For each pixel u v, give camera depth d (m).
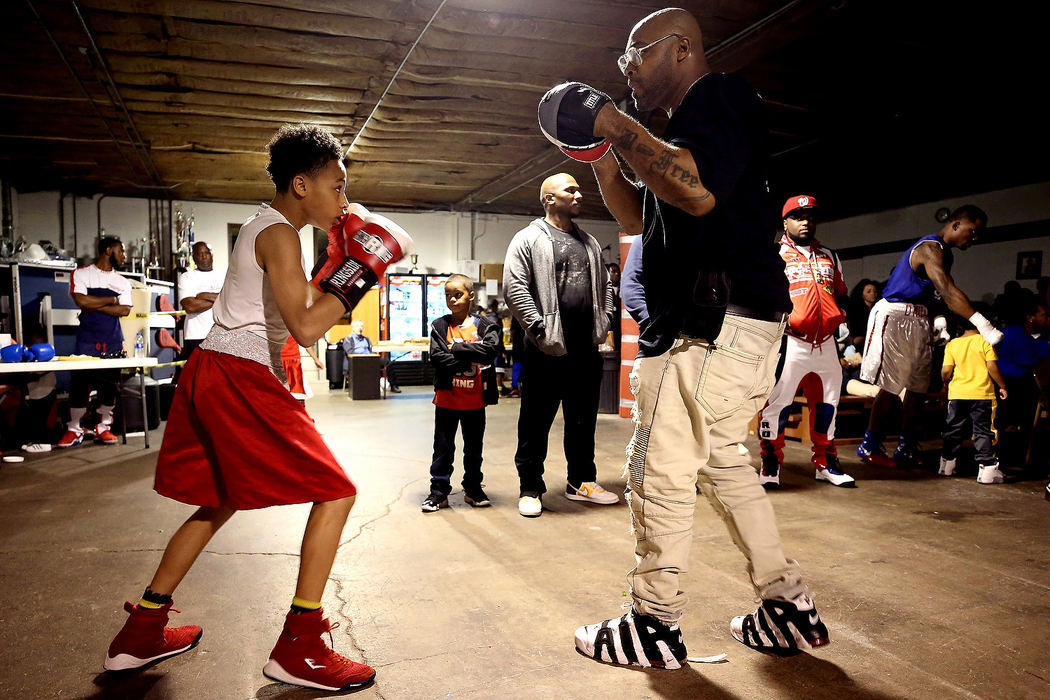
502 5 4.49
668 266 1.62
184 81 5.77
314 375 10.71
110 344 5.45
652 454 1.60
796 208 3.65
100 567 2.46
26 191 9.39
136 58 5.27
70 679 1.63
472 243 11.79
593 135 1.41
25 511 3.27
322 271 1.72
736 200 1.54
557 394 3.21
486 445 5.21
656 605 1.63
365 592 2.19
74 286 5.32
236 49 5.14
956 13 4.60
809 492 3.62
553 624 1.95
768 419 3.69
